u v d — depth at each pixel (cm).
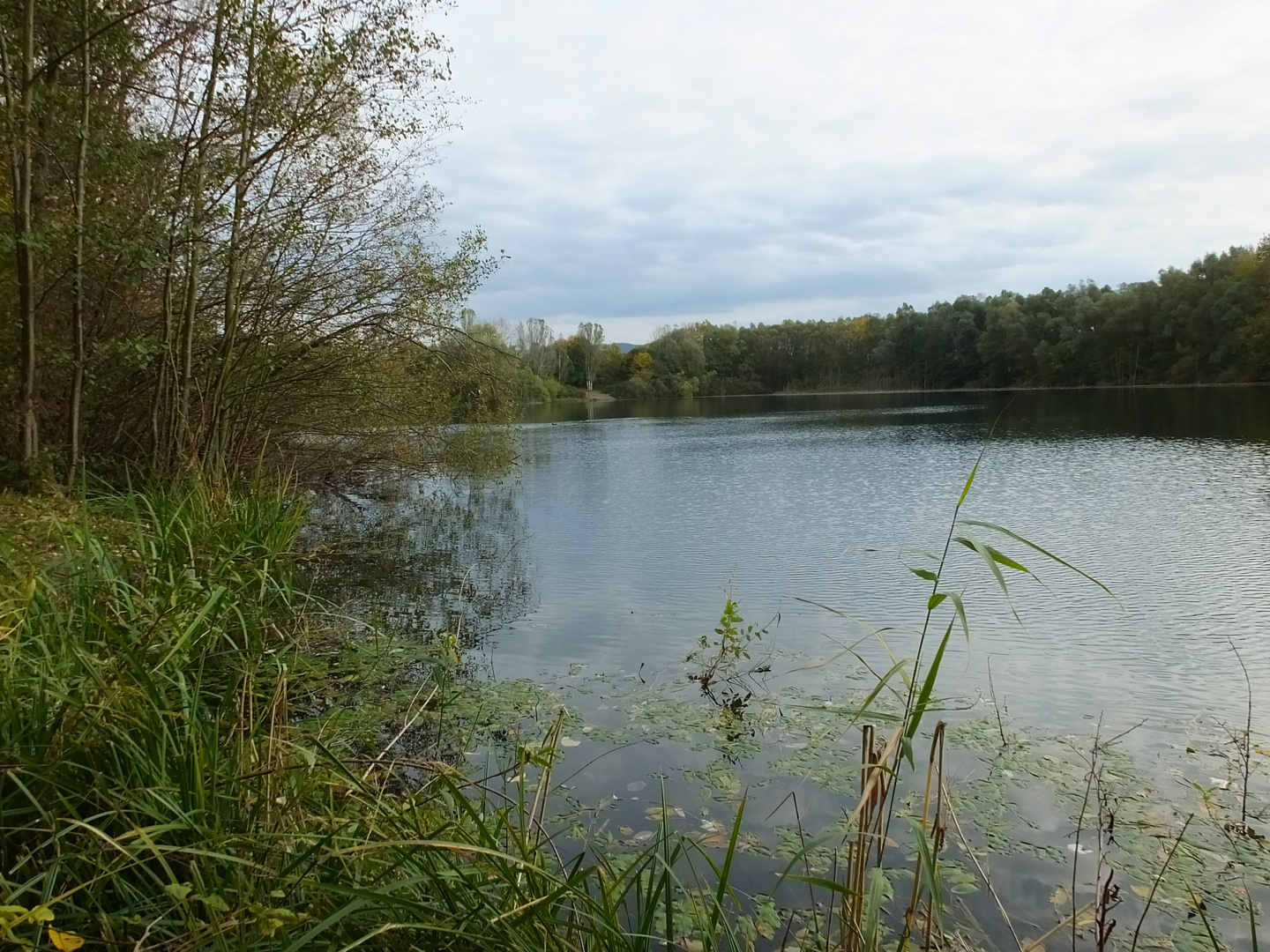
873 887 205
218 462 944
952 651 621
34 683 276
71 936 173
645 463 2188
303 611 641
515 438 1463
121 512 679
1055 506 1266
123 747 254
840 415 4106
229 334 1008
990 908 310
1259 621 681
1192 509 1192
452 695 516
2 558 419
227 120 918
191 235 883
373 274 1131
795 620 722
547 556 1034
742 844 351
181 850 204
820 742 457
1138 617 699
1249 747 441
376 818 256
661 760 436
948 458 2006
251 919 196
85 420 1029
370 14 924
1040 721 486
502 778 405
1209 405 3409
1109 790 397
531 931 215
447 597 827
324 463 1380
